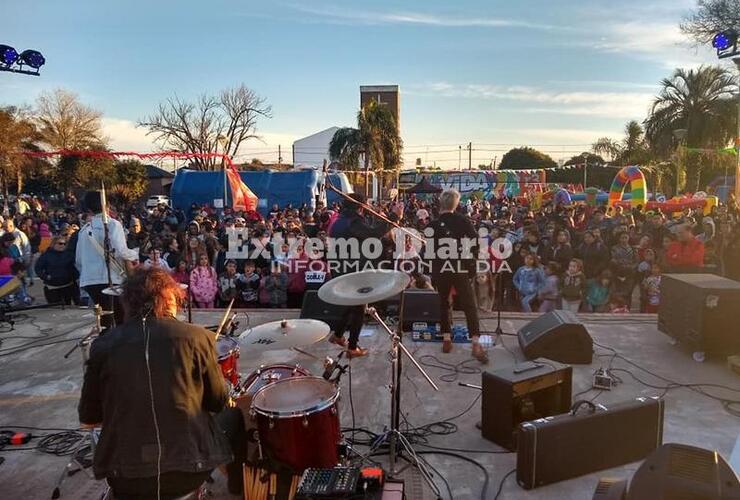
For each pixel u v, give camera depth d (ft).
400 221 37.09
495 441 12.66
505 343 19.72
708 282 17.72
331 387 10.04
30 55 34.83
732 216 42.50
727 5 64.64
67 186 125.70
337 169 88.74
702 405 14.35
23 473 11.66
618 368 17.01
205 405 8.11
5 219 41.27
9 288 23.93
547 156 195.31
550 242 30.55
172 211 59.82
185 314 22.62
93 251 18.39
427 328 20.13
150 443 7.23
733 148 67.97
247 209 60.95
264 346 11.25
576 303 26.32
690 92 95.40
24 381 16.72
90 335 12.42
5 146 108.06
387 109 97.81
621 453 11.56
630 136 137.49
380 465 11.76
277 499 9.54
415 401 14.92
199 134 136.98
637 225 39.75
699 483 6.29
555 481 10.97
